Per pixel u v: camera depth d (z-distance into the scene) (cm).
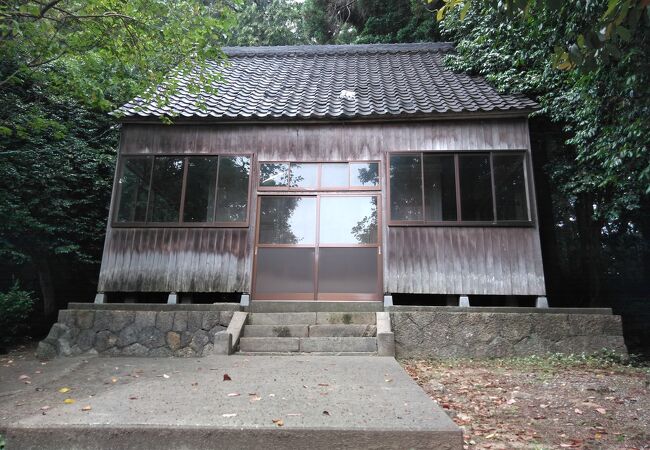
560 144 848
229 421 284
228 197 767
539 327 639
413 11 1427
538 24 648
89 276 985
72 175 862
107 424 279
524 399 430
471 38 972
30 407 367
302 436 269
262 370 471
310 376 437
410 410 309
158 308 686
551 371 548
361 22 1686
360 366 491
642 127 551
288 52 1177
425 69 1039
